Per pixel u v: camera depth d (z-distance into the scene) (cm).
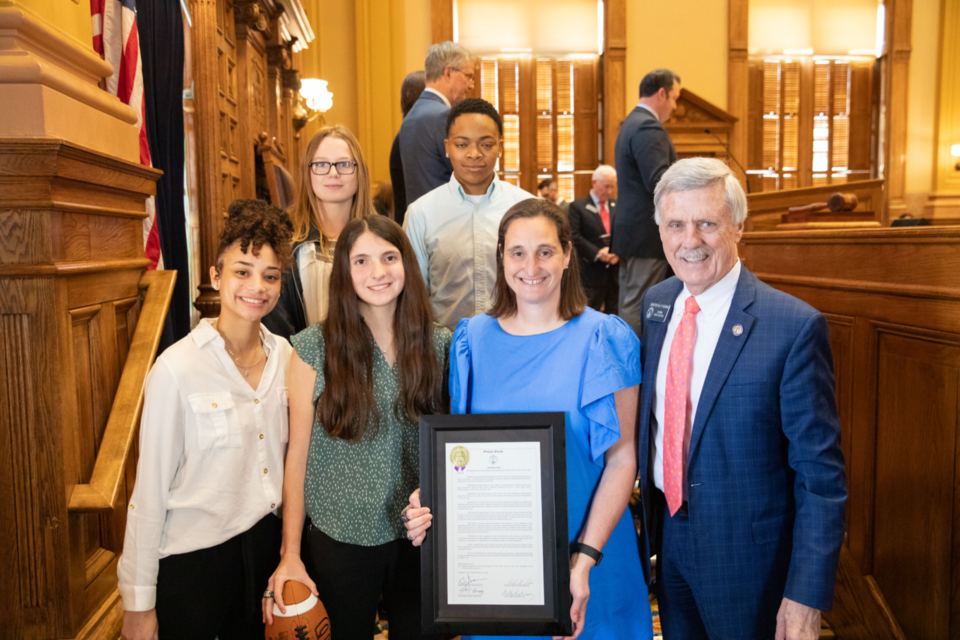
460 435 144
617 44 940
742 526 150
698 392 155
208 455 160
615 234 353
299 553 166
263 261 166
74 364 169
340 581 165
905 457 195
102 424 183
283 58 661
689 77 955
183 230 378
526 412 145
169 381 158
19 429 161
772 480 152
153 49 346
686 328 157
